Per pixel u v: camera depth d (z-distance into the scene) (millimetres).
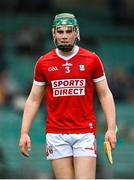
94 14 58719
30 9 56938
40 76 17875
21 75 49438
